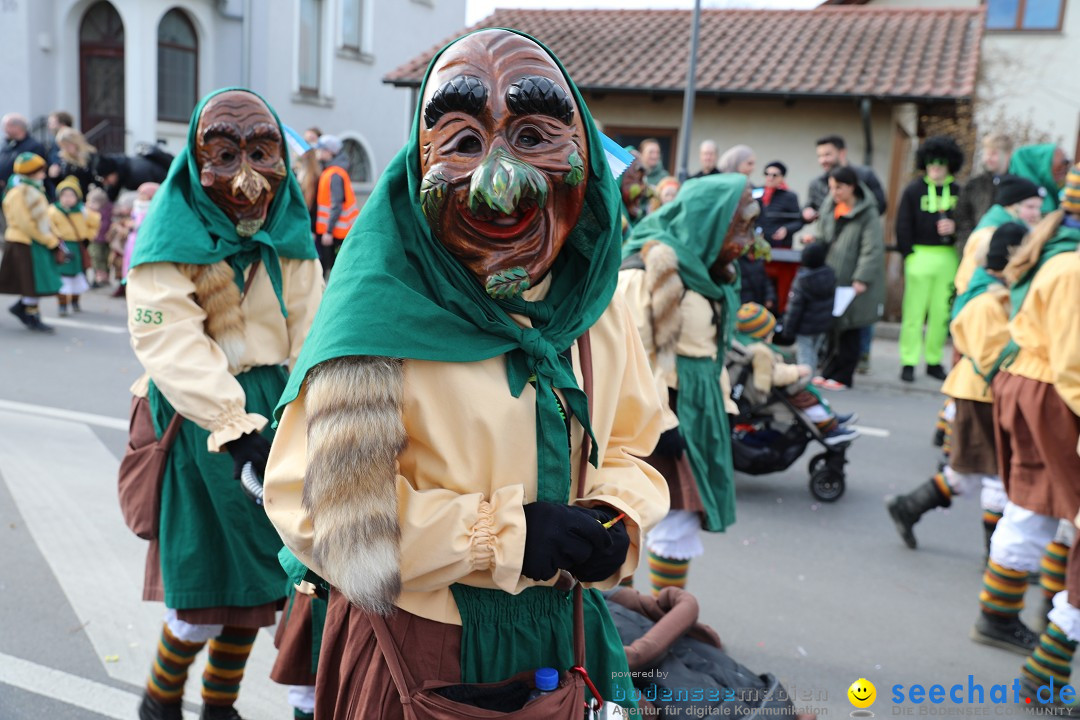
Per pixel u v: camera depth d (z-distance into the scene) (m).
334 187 9.09
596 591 1.91
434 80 1.56
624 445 1.85
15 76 16.95
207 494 2.55
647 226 3.57
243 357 2.59
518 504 1.56
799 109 11.96
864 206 8.20
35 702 3.10
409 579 1.53
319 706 1.76
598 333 1.76
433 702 1.57
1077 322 3.16
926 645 3.79
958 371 4.38
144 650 3.46
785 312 7.93
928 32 12.96
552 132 1.55
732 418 5.41
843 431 5.50
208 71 17.45
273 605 2.63
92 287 12.45
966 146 12.30
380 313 1.51
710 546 4.84
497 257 1.55
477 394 1.57
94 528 4.55
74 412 6.56
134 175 12.47
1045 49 17.73
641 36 13.99
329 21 18.55
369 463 1.46
